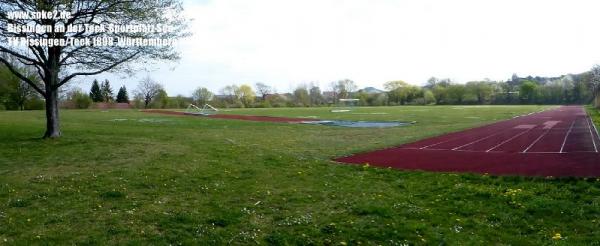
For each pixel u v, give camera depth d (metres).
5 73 88.62
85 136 30.12
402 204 13.88
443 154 25.08
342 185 16.83
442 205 13.89
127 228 11.42
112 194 14.70
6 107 98.44
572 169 18.50
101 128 40.34
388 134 38.69
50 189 15.23
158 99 133.25
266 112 92.56
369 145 29.62
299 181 17.44
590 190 14.66
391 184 17.09
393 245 10.50
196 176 17.78
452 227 11.74
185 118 64.06
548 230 11.41
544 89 172.75
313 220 12.31
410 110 101.19
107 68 28.34
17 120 50.62
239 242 10.66
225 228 11.62
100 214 12.61
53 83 27.91
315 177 18.27
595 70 96.06
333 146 29.22
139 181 16.59
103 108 122.69
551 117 67.12
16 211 12.72
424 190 16.02
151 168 19.11
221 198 14.65
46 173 17.89
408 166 21.14
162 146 26.23
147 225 11.72
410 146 29.33
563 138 33.00
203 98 152.00
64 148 24.33
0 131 33.38
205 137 33.88
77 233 11.02
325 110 106.38
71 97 121.75
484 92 176.12
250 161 21.61
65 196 14.45
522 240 10.72
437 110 99.62
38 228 11.31
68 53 27.52
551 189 15.14
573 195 14.28
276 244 10.63
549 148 26.66
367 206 13.57
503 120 60.56
